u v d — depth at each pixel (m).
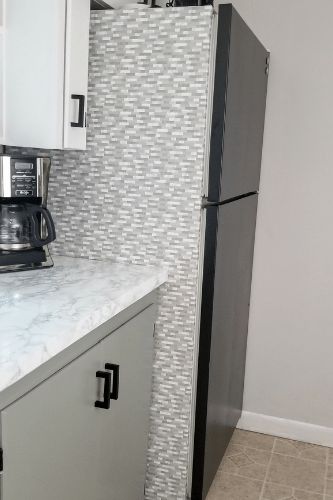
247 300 2.63
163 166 1.90
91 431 1.50
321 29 2.43
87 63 1.79
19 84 1.73
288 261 2.64
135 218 1.96
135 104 1.89
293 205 2.59
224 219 1.96
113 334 1.57
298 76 2.49
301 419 2.75
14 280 1.68
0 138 1.77
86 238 2.04
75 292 1.57
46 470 1.27
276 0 2.46
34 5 1.66
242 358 2.67
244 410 2.81
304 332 2.68
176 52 1.81
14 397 1.11
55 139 1.72
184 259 1.93
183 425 2.02
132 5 1.86
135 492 1.94
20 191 1.71
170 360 1.99
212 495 2.26
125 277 1.78
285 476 2.42
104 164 1.96
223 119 1.81
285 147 2.56
